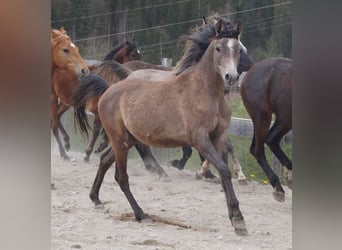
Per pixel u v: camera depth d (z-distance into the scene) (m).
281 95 12.80
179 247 8.70
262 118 13.18
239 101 21.03
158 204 12.32
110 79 14.80
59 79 17.11
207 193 13.84
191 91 10.27
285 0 24.78
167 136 10.52
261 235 9.78
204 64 10.23
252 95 13.24
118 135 11.20
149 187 14.27
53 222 10.11
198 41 10.68
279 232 10.05
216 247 8.79
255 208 12.27
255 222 10.88
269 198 13.50
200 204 12.50
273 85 12.97
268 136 13.46
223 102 10.34
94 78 12.17
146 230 9.91
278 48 24.67
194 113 10.15
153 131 10.59
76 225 10.00
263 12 25.12
